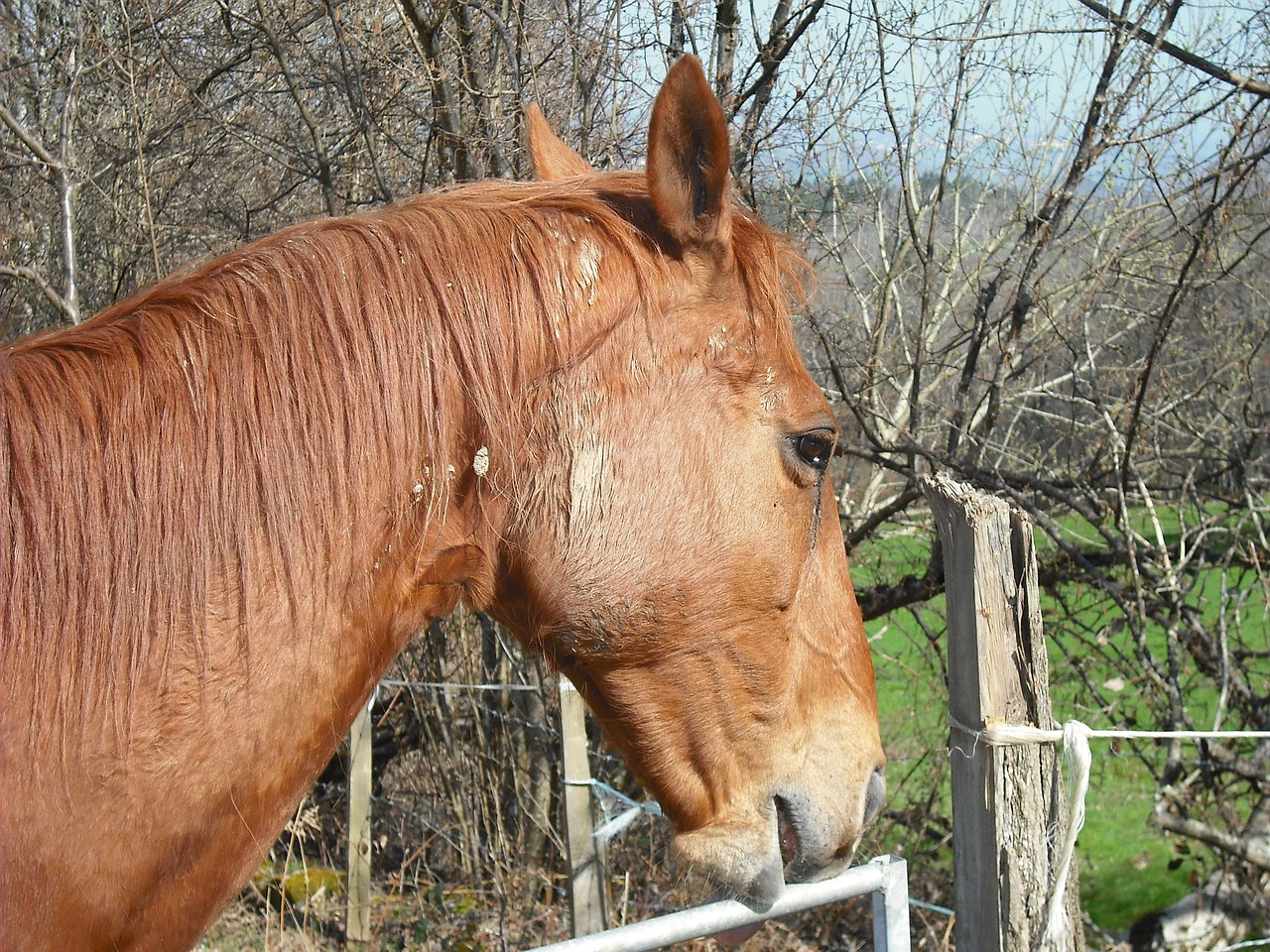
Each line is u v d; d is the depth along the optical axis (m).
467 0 4.68
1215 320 5.81
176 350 1.41
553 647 1.71
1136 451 5.46
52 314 6.91
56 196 6.66
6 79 5.98
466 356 1.53
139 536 1.34
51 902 1.28
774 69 5.00
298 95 5.27
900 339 6.29
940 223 6.79
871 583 6.48
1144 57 4.85
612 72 5.18
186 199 6.97
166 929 1.40
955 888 2.02
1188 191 4.88
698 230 1.67
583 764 4.17
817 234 5.61
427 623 1.65
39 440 1.31
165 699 1.34
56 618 1.29
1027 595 1.92
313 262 1.51
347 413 1.46
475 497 1.58
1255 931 4.76
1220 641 5.02
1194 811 5.03
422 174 5.16
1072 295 6.01
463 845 5.46
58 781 1.28
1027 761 1.91
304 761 1.47
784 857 1.89
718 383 1.69
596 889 4.16
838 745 1.91
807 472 1.79
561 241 1.62
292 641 1.42
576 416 1.60
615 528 1.63
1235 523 5.71
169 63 5.93
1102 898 5.66
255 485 1.40
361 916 4.72
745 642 1.75
